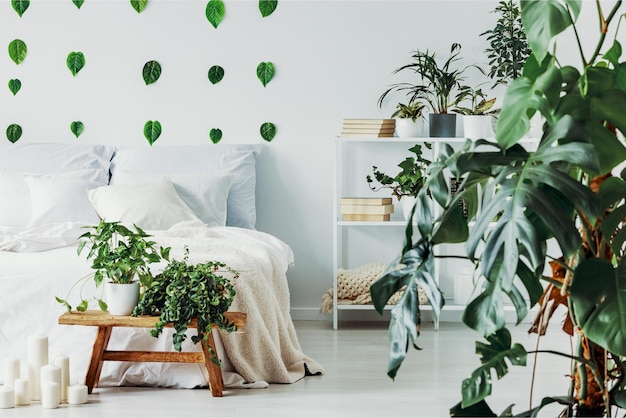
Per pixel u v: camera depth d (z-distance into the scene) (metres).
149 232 3.85
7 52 5.17
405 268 1.54
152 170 4.90
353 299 4.89
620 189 1.39
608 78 1.41
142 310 3.09
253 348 3.36
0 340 3.23
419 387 3.39
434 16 5.06
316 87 5.11
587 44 4.89
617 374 1.58
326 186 5.13
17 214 4.51
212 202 4.70
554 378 3.60
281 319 3.57
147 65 5.15
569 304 1.48
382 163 5.11
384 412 2.99
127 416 2.91
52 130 5.18
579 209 1.36
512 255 1.28
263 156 5.14
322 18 5.10
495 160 1.39
